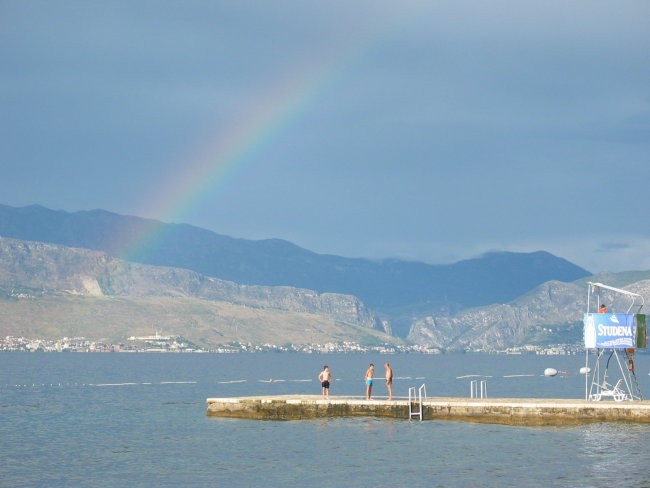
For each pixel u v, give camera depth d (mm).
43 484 69188
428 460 79438
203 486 68438
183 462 79188
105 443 92312
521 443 88625
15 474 73562
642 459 79188
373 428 99875
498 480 70375
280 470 75000
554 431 96875
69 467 77062
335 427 100938
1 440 95625
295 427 101562
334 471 74438
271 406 109500
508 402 105750
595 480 70188
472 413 104125
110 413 131125
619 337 108062
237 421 108188
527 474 72812
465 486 68250
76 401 161000
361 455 82062
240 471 74625
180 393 191750
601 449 84688
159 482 70000
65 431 104812
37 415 128375
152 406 146625
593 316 108562
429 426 101000
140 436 98125
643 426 99438
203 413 129625
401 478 71375
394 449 85438
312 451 84562
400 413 106125
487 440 90750
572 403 103750
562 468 75250
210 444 89688
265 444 89062
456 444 88250
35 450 87500
